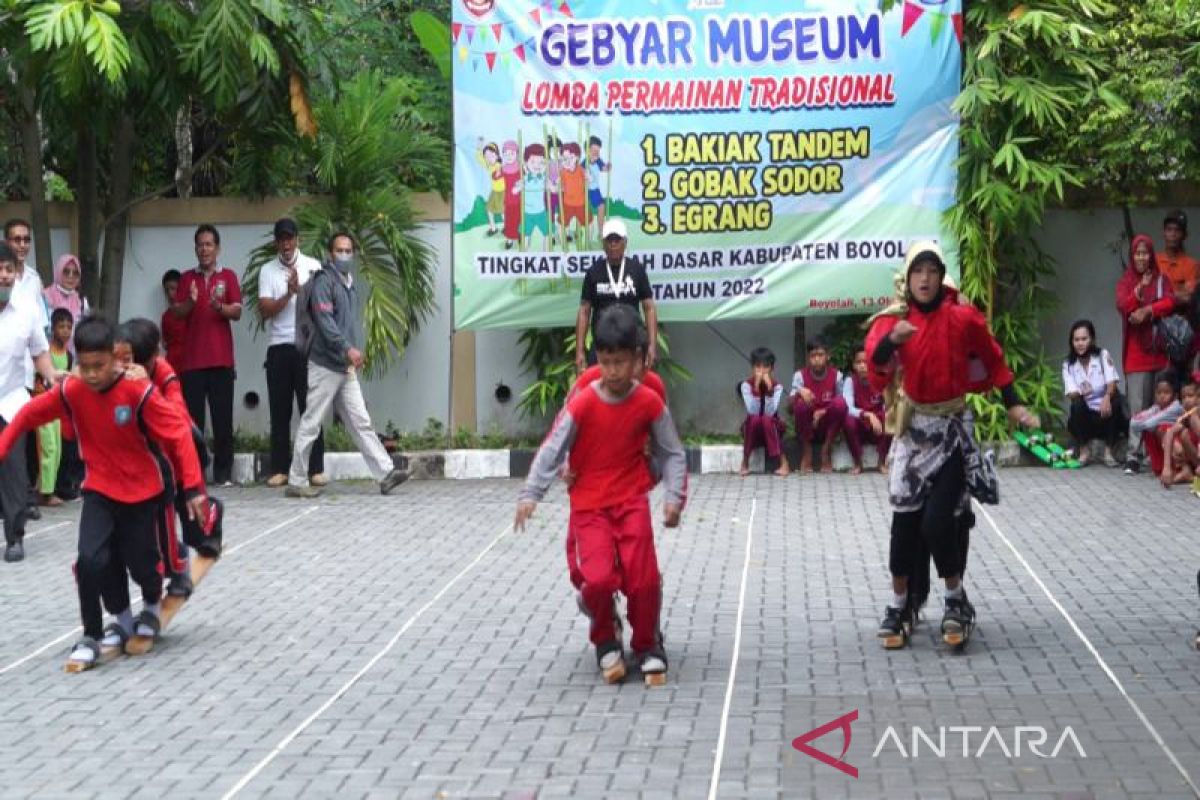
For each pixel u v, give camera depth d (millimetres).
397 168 15344
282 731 6664
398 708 6977
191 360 13789
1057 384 14273
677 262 14055
